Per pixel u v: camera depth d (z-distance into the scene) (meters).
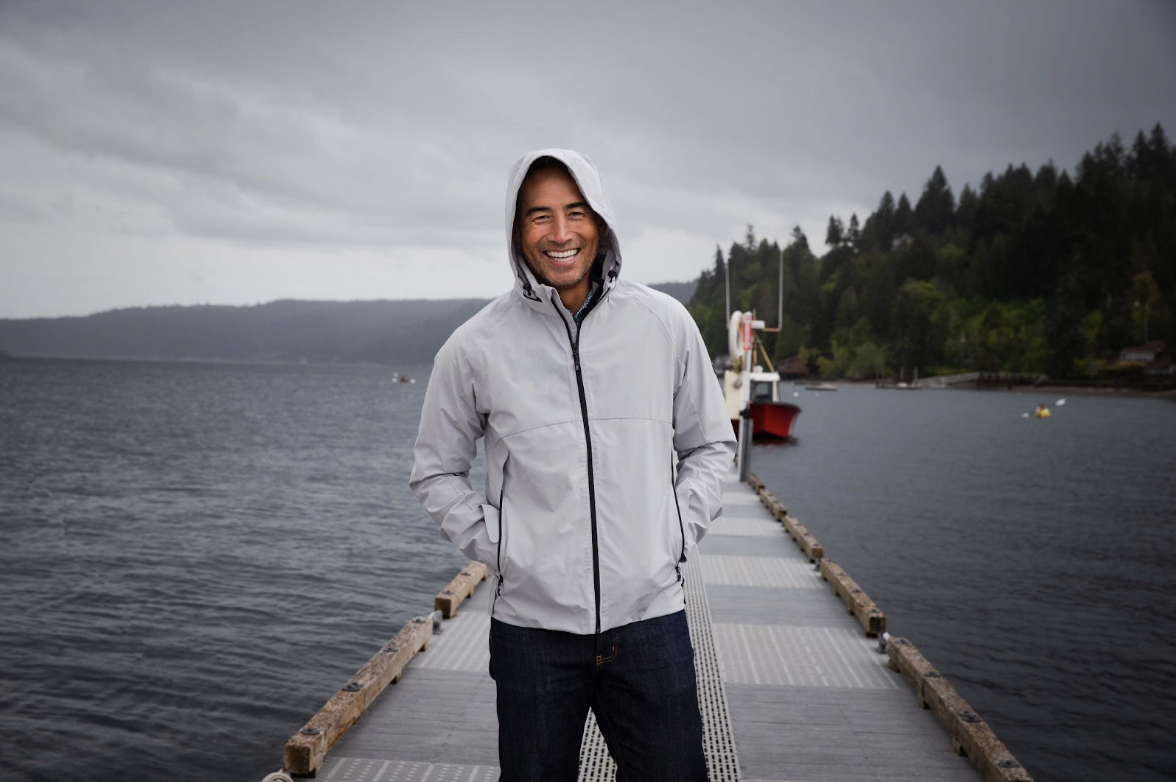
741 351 20.23
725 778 3.04
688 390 1.87
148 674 7.41
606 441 1.73
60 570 11.23
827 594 5.88
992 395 109.19
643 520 1.73
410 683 3.83
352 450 29.72
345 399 77.62
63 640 8.29
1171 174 166.38
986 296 137.50
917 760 3.20
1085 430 48.56
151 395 72.00
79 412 47.88
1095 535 15.64
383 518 15.93
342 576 11.24
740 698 3.83
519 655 1.73
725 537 8.11
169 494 18.61
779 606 5.54
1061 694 7.38
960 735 3.25
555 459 1.72
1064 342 118.19
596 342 1.76
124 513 16.03
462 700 3.63
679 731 1.73
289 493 19.11
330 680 7.45
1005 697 7.30
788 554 7.30
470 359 1.79
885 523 16.70
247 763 5.87
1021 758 6.15
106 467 23.39
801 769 3.12
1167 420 60.12
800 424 51.78
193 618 9.16
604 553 1.71
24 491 18.61
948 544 14.48
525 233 1.77
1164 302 118.44
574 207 1.75
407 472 23.70
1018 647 8.71
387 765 3.03
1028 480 24.52
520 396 1.74
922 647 8.68
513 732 1.73
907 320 136.00
